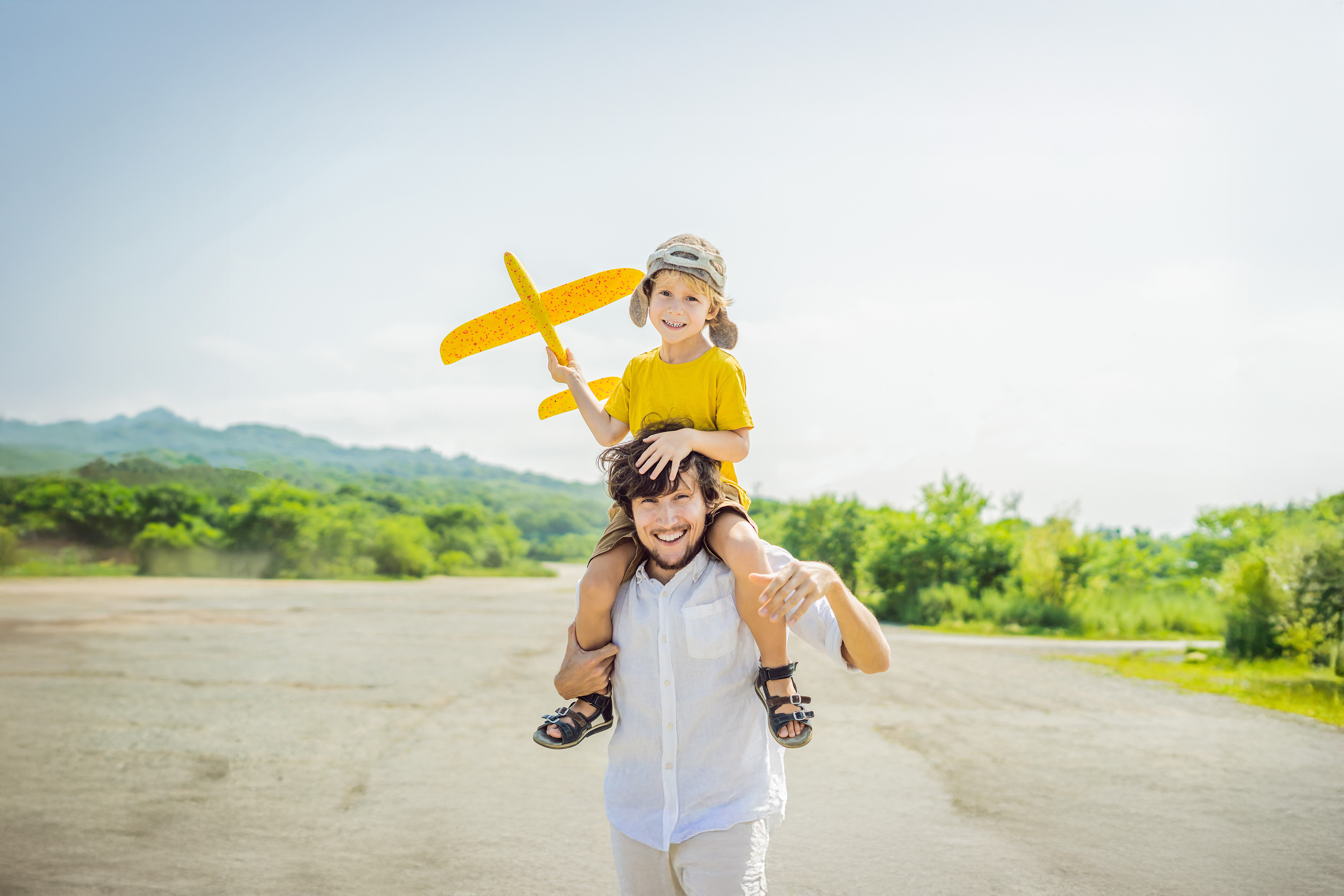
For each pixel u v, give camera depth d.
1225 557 18.41
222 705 8.29
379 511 46.28
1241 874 4.24
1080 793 5.67
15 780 5.82
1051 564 18.92
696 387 2.30
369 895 3.97
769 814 2.00
